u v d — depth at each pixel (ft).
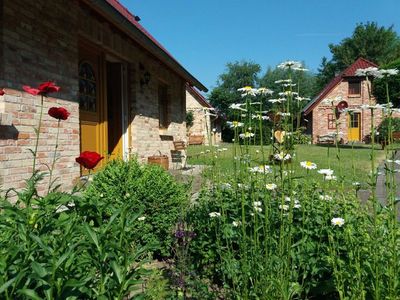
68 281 4.77
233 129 9.00
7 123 13.84
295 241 8.96
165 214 11.91
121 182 12.26
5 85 14.21
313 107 87.20
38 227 5.84
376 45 160.66
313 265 8.39
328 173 9.01
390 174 7.27
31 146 15.60
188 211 12.02
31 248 5.16
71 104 18.67
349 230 7.57
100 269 5.27
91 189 12.10
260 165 8.07
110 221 5.59
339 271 7.32
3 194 13.64
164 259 11.93
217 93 128.26
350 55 163.12
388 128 7.45
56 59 17.49
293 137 7.62
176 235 10.07
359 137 79.25
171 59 28.73
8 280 4.62
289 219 7.22
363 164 30.27
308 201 9.72
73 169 18.74
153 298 8.15
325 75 172.45
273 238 8.02
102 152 24.08
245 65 143.02
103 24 22.02
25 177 15.19
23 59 15.24
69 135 18.42
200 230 10.80
